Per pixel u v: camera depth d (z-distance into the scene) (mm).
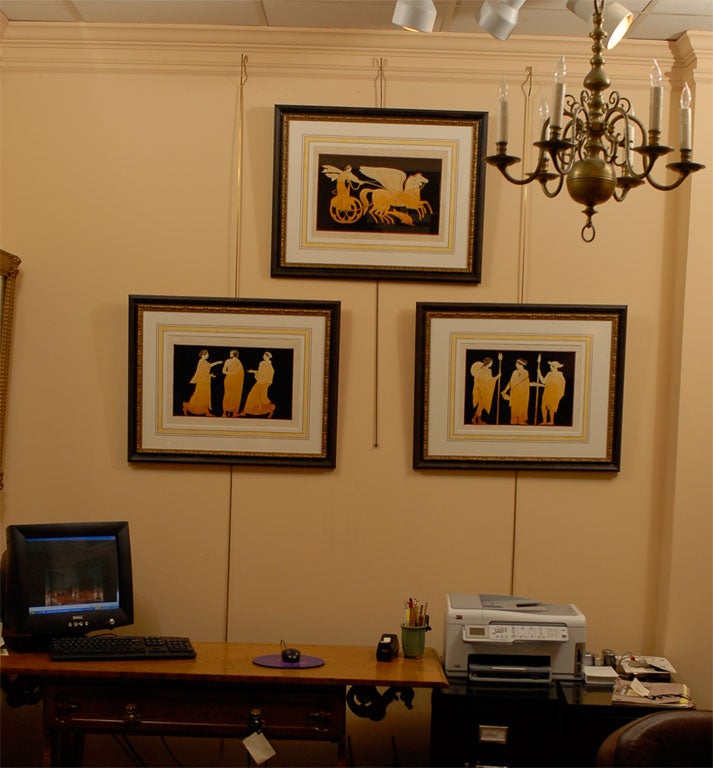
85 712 2936
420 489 3555
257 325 3521
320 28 3537
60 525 3195
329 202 3525
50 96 3551
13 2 3354
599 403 3533
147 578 3545
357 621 3537
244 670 2930
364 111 3500
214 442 3531
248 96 3562
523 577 3545
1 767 3490
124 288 3562
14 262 3457
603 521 3561
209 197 3566
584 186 2133
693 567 3443
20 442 3547
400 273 3525
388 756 3502
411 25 3021
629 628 3541
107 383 3561
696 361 3465
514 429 3531
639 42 3531
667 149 2062
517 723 2967
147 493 3551
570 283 3574
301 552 3547
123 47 3551
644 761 2074
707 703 3432
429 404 3523
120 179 3561
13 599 3061
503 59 3553
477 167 3506
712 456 3457
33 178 3559
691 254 3465
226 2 3318
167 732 2938
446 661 3139
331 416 3514
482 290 3574
